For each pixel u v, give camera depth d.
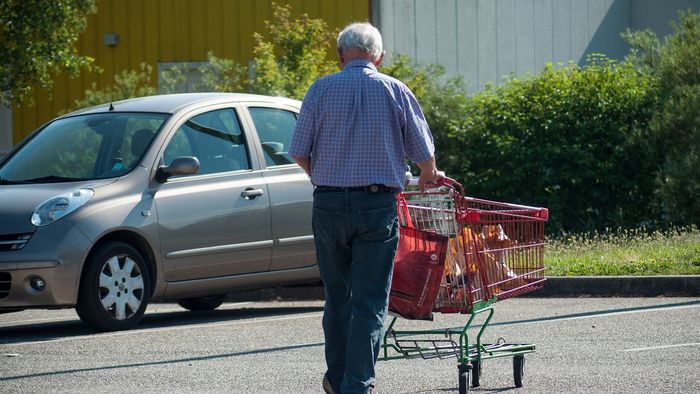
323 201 12.48
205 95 22.78
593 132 37.03
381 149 12.43
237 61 46.38
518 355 14.41
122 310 20.17
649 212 37.03
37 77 37.72
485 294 13.52
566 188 37.22
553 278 24.84
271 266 22.27
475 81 50.47
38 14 36.69
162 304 26.05
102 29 47.34
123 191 20.33
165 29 46.94
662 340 17.78
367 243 12.41
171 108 21.92
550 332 19.00
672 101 34.19
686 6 53.31
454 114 38.56
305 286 24.80
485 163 38.22
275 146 22.84
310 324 20.80
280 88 36.75
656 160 35.03
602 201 37.16
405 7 48.03
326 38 43.03
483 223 13.68
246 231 21.72
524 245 14.23
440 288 13.51
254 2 46.31
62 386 15.01
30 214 19.55
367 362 12.14
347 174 12.39
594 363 15.95
